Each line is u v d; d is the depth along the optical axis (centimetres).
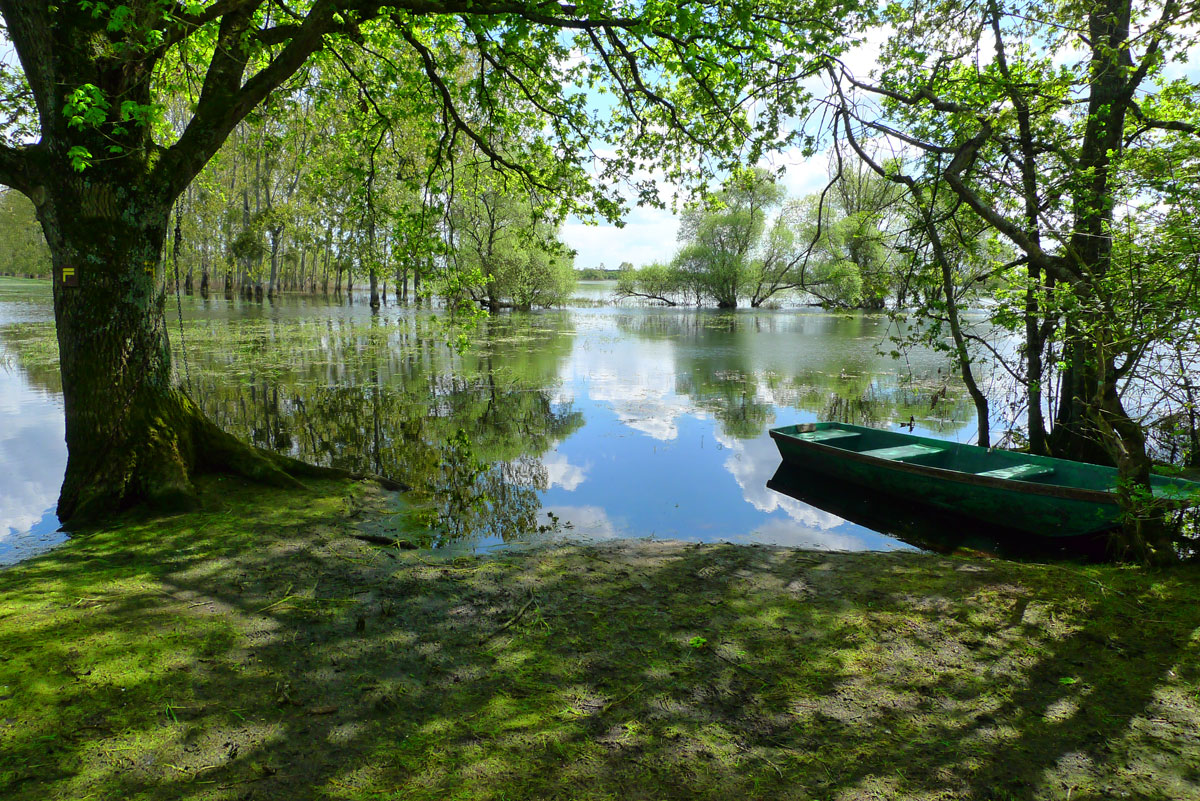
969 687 293
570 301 4406
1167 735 257
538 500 648
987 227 704
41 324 2070
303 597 381
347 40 742
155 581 391
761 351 1881
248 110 568
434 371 1451
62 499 511
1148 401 641
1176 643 325
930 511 638
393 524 548
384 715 266
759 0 626
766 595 398
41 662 287
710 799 221
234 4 529
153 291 531
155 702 265
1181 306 372
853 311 698
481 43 707
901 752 247
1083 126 714
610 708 275
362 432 905
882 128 620
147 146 515
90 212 489
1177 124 637
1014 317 566
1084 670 305
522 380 1354
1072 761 243
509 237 3145
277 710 266
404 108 860
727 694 288
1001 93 589
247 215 3594
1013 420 928
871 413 1084
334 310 3161
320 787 221
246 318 2584
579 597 395
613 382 1352
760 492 695
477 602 386
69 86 464
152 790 216
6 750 229
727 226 3831
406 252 759
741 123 721
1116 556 489
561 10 625
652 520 602
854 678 301
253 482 588
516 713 270
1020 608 371
